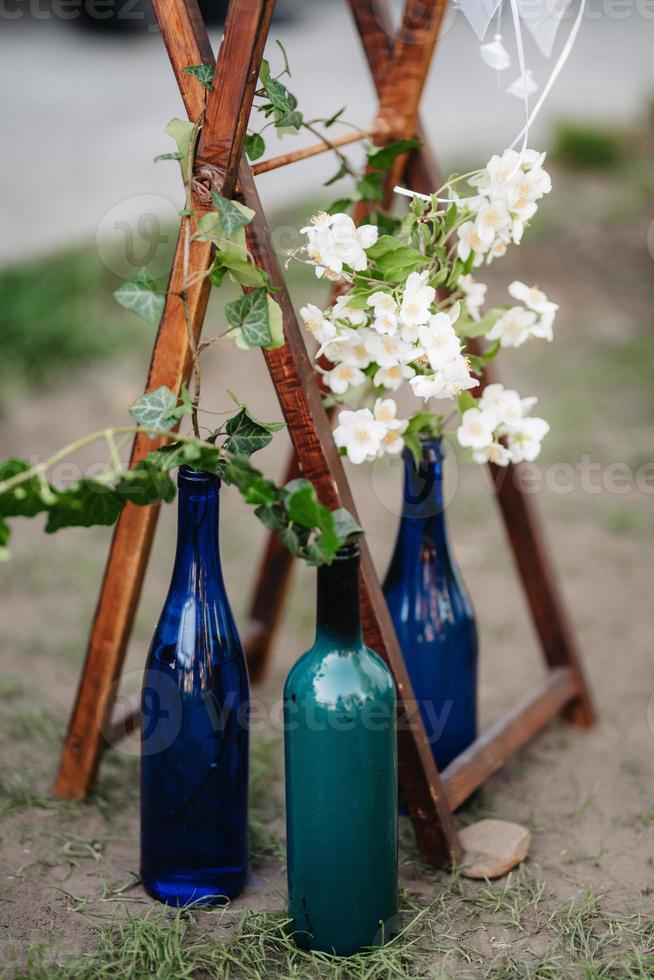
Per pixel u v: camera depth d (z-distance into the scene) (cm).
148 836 160
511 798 195
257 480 132
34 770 199
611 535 311
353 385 164
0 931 155
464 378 143
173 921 156
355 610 143
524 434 165
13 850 175
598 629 262
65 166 650
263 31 139
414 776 165
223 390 410
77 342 415
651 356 439
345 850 145
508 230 151
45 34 1074
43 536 307
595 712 221
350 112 745
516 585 286
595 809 192
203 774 156
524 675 242
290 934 151
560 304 496
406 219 154
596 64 991
